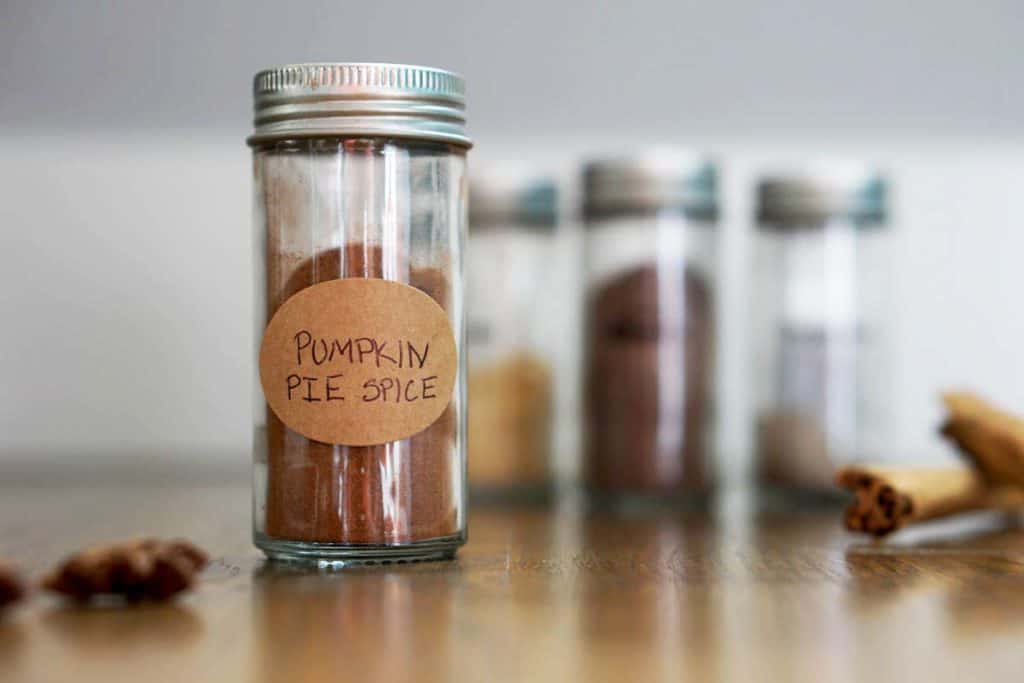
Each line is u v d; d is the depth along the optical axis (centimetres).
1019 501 46
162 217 70
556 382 57
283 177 37
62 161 69
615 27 69
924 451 70
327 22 68
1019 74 70
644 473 54
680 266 54
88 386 70
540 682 25
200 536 43
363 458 36
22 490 58
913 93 70
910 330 70
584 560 38
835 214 57
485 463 56
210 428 70
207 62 69
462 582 35
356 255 36
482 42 69
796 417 56
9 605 31
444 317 37
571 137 69
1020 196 70
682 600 32
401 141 36
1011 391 71
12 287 70
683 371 54
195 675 25
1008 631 30
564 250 66
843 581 35
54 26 69
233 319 70
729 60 69
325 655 27
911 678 25
